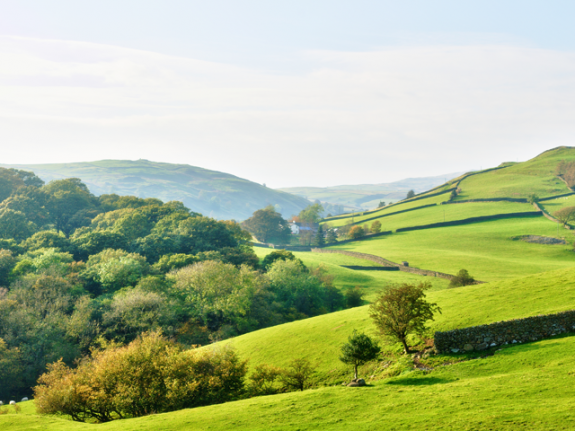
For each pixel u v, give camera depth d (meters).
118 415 36.06
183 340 66.00
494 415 19.42
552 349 27.70
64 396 33.12
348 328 46.28
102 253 93.88
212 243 117.56
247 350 50.41
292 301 93.12
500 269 125.06
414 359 33.59
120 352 36.53
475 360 30.05
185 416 26.77
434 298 47.34
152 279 76.81
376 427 20.55
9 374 54.19
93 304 70.06
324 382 36.22
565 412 18.41
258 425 23.22
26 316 62.19
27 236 115.69
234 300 72.00
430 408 22.06
